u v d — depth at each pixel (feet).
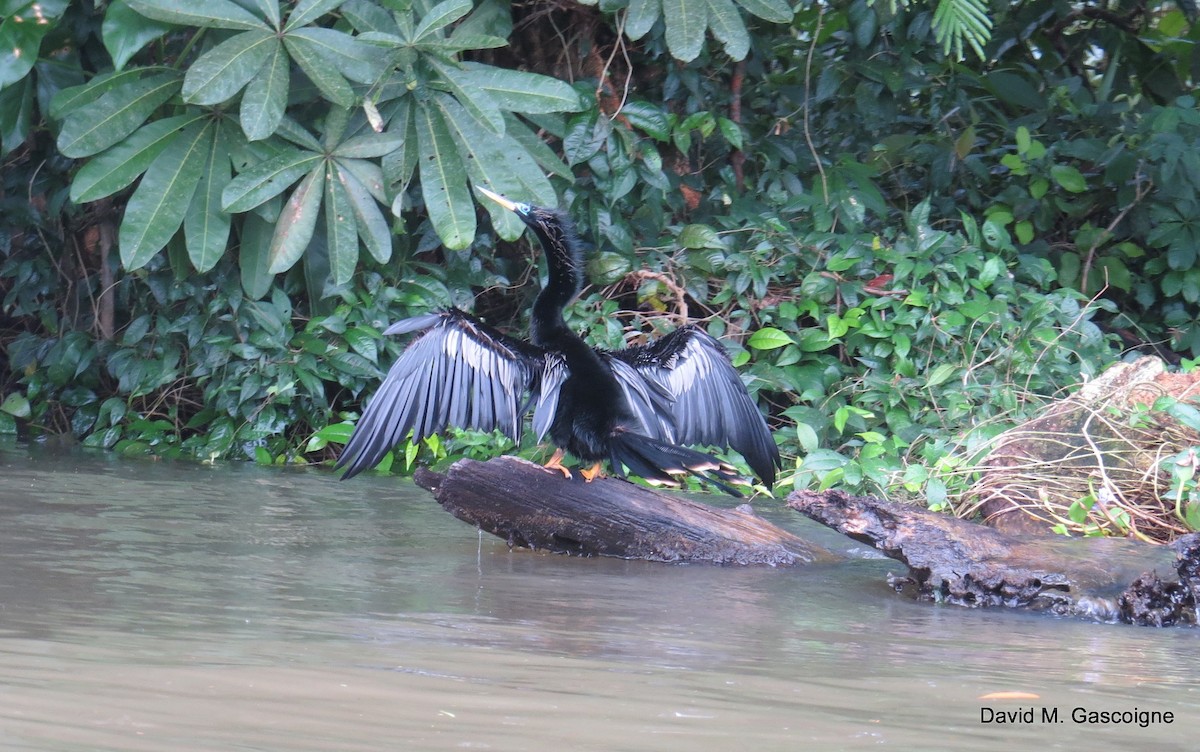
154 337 43.39
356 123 38.37
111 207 44.42
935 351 40.65
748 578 24.04
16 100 38.42
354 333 40.27
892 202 50.80
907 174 51.16
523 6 45.75
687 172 46.93
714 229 45.44
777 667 15.85
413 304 41.57
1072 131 51.08
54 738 11.12
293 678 13.82
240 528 26.58
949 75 50.19
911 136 49.78
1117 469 29.73
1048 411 34.55
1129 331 47.60
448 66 36.01
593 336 40.47
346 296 40.83
